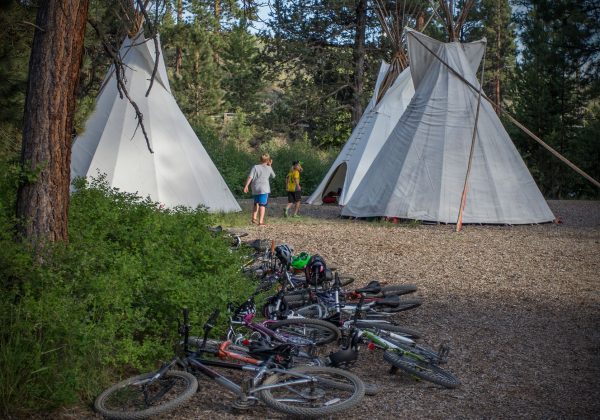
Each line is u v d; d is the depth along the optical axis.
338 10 35.19
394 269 10.48
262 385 4.63
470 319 7.53
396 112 22.48
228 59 44.78
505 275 10.16
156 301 5.57
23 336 4.57
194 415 4.55
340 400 4.59
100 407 4.49
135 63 16.44
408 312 7.79
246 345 5.19
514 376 5.61
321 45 37.53
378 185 17.62
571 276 10.18
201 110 44.78
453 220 16.67
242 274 7.32
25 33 9.67
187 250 6.82
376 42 36.97
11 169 5.47
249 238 13.26
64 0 5.59
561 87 34.50
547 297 8.73
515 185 17.31
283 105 39.38
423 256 11.70
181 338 5.18
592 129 33.38
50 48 5.57
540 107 34.28
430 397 5.05
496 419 4.64
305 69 38.47
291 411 4.41
